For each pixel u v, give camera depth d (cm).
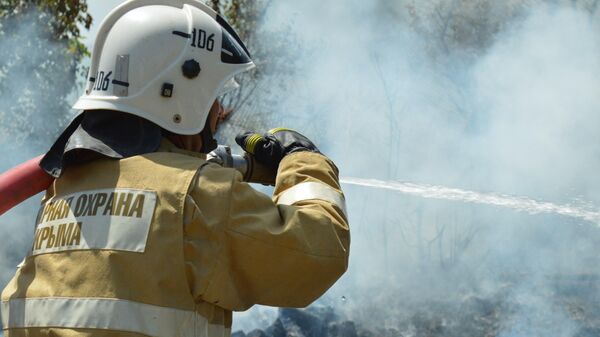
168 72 201
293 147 218
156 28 203
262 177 222
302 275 189
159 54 201
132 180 188
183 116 203
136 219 183
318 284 192
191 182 185
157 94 200
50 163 204
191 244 182
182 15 207
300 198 200
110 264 182
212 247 183
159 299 180
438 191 752
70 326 182
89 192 192
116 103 199
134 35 202
